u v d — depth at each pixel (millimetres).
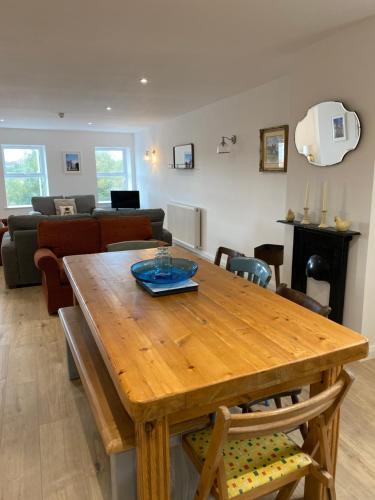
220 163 5188
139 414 969
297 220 3172
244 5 2162
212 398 1042
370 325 2711
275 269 3574
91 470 1756
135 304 1649
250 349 1227
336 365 1242
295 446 1303
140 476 1109
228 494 1105
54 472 1745
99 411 1343
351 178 2633
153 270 2014
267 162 4121
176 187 6891
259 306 1624
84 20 2352
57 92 4406
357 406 2205
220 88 4242
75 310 2422
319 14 2301
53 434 1992
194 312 1554
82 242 4262
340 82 2631
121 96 4664
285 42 2779
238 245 4945
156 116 6359
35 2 2092
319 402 1071
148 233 4562
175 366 1121
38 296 4211
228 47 2867
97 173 8945
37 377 2543
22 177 8242
